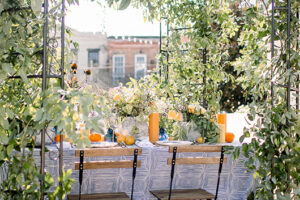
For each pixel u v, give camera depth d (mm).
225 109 6723
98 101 2209
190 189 3557
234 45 6176
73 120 2127
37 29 2633
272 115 3006
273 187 3043
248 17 3324
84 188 3309
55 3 2500
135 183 3447
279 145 3070
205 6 3852
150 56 24438
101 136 3781
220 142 3969
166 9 3988
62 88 2475
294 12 3125
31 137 2457
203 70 3949
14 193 2449
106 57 23719
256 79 3066
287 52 3021
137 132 3805
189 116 3996
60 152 2480
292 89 3068
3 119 2295
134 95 3777
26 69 2326
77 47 3648
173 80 3971
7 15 2309
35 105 2377
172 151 3275
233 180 3742
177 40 3934
